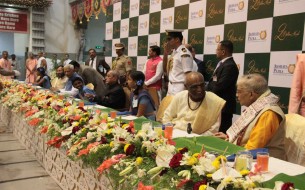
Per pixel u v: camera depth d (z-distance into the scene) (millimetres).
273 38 3352
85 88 4406
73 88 4457
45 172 2756
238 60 3777
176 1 4734
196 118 2619
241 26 3719
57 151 2455
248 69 3646
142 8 5516
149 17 5344
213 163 1209
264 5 3438
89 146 1827
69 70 4723
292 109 2494
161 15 5055
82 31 10734
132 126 1893
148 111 3111
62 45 10656
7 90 4918
